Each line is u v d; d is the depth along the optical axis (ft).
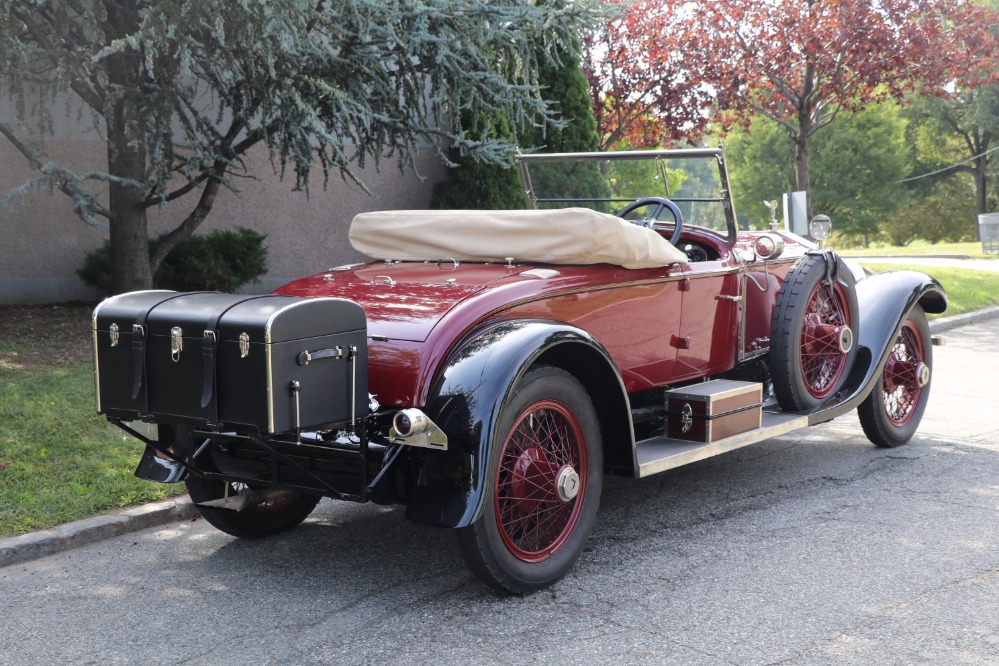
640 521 14.97
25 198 34.63
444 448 10.79
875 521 14.67
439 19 27.81
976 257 85.56
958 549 13.38
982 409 22.94
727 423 14.78
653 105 50.67
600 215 13.33
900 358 19.67
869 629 10.78
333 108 27.73
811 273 16.74
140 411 11.15
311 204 39.70
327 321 10.59
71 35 25.00
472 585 12.45
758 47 46.75
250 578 12.82
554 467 12.23
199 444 12.90
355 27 26.61
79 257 35.42
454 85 29.45
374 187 40.86
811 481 17.07
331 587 12.45
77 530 14.20
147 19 21.84
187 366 10.68
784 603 11.57
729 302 16.44
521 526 12.32
